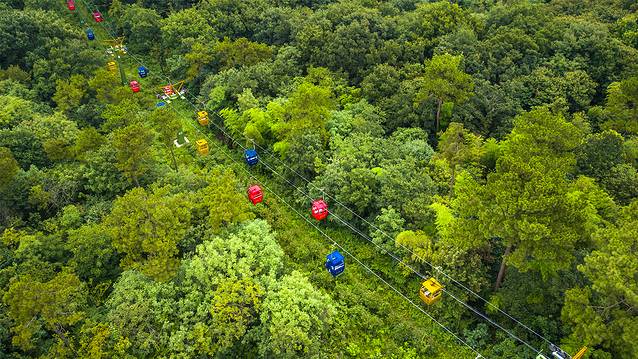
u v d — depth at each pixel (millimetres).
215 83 67250
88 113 61875
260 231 39812
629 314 28859
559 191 32031
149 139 47625
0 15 72812
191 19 80625
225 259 36500
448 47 68062
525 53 68562
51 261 38594
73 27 86000
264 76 65312
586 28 71188
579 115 58812
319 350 33906
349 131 55094
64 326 33781
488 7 90500
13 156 49062
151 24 84438
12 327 31609
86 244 37844
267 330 33500
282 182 53125
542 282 34469
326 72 65750
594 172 48938
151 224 36438
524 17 74062
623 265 28312
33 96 63719
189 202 40500
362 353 35781
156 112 51219
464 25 72375
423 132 57094
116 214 37344
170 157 58344
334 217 46312
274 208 49188
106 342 32500
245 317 34031
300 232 47094
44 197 44375
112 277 39062
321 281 40875
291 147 51969
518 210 31984
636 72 65250
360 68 67500
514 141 44750
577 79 63906
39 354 32781
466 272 37594
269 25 79875
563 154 43344
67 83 63750
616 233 29938
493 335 36781
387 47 68250
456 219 37844
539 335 33656
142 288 35625
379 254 43344
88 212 43969
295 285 35812
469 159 50719
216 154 59375
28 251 37375
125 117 53938
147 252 37031
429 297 36750
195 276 35812
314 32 71062
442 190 47938
